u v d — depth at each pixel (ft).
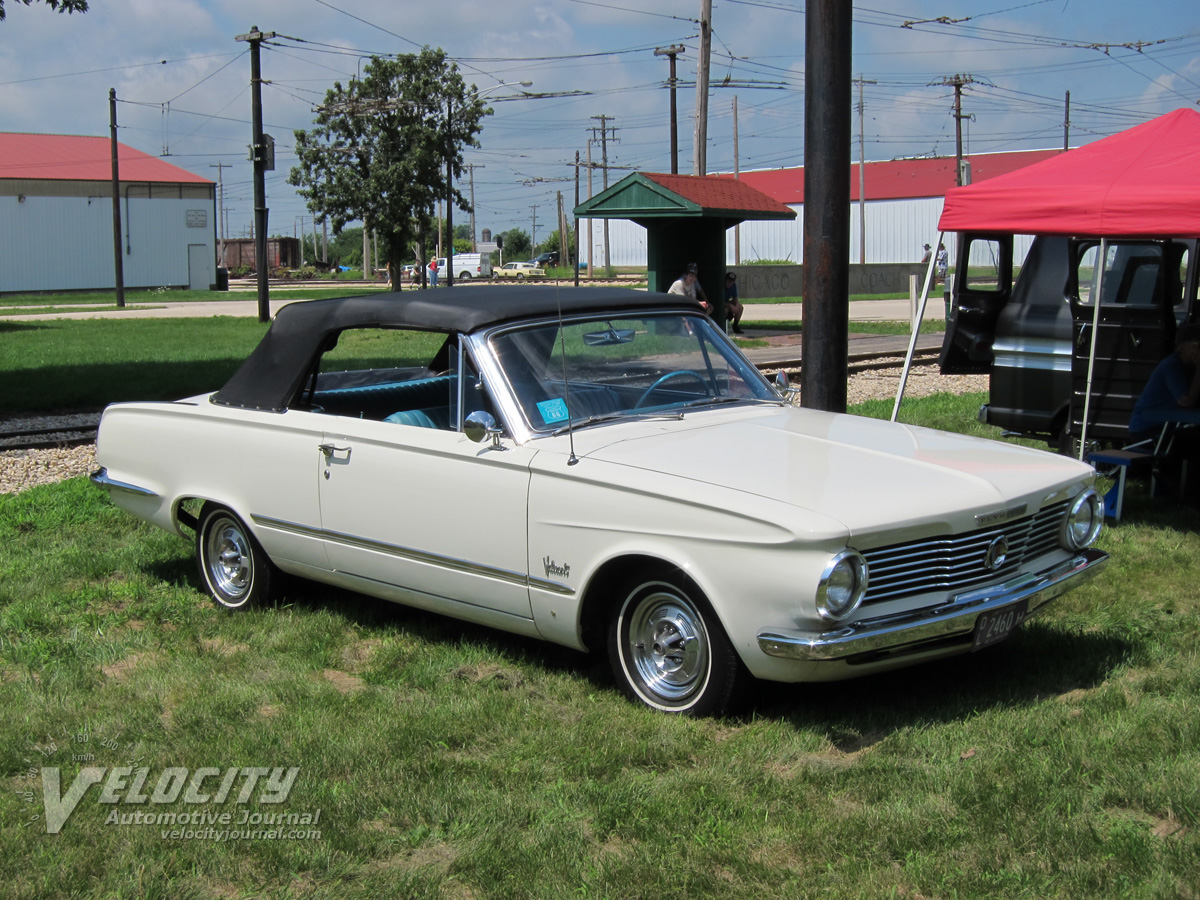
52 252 184.55
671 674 14.08
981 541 13.65
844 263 22.75
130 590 19.89
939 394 43.04
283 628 17.63
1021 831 10.74
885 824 10.96
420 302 16.46
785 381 18.48
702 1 83.71
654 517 13.41
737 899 9.97
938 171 237.66
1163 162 22.18
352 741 13.20
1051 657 15.64
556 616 14.61
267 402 18.11
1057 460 15.44
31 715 14.24
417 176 143.02
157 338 79.82
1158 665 15.24
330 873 10.60
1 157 184.24
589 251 196.54
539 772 12.42
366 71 142.31
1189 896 9.65
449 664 15.88
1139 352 23.53
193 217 198.90
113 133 138.21
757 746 12.86
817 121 22.27
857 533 12.31
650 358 16.87
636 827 11.12
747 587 12.63
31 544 23.15
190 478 19.12
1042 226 22.52
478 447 15.20
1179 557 20.12
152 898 10.25
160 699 14.98
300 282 238.48
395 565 16.39
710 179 74.64
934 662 15.61
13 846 11.09
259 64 100.53
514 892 10.14
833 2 21.79
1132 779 11.64
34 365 59.72
